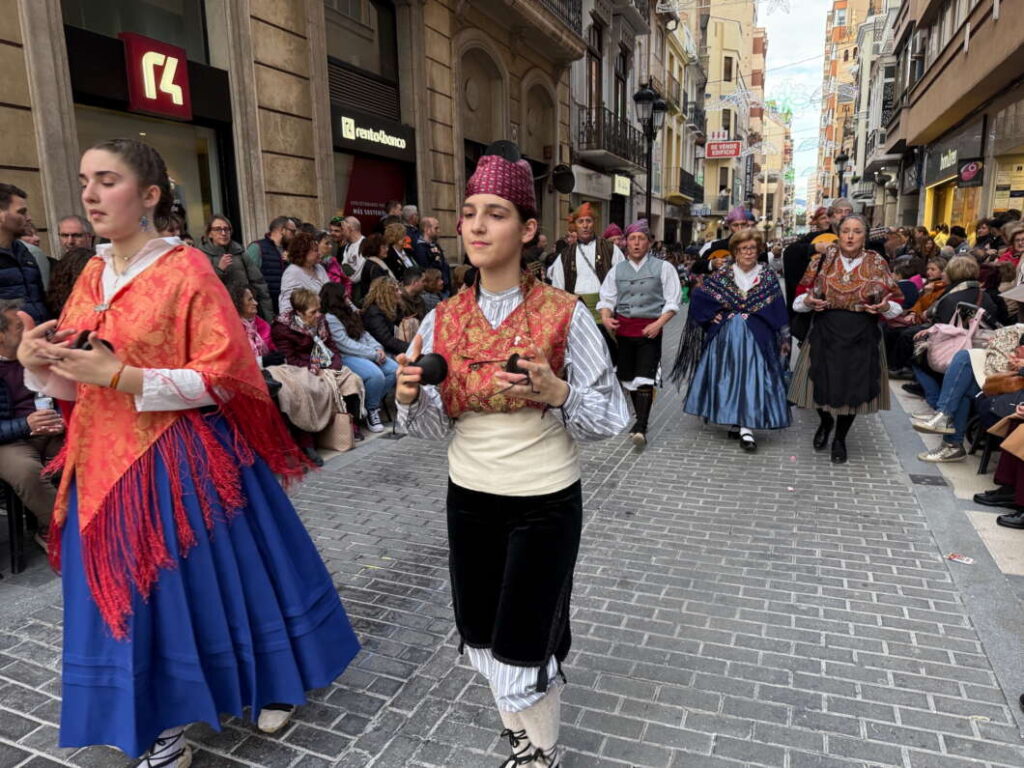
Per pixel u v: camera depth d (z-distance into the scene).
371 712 2.37
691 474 4.86
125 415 1.88
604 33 20.31
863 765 2.11
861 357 4.85
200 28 7.39
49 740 2.26
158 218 1.97
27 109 5.41
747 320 5.38
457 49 11.92
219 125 7.50
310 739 2.24
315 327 5.48
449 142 11.96
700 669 2.59
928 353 5.64
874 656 2.66
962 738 2.21
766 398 5.33
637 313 5.50
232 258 5.86
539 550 1.75
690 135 36.06
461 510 1.84
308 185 8.61
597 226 21.56
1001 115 12.59
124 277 1.90
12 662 2.66
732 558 3.51
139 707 1.89
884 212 30.55
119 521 1.87
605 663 2.64
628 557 3.54
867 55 34.59
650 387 5.53
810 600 3.08
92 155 1.83
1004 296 4.52
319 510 4.16
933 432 5.72
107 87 6.14
